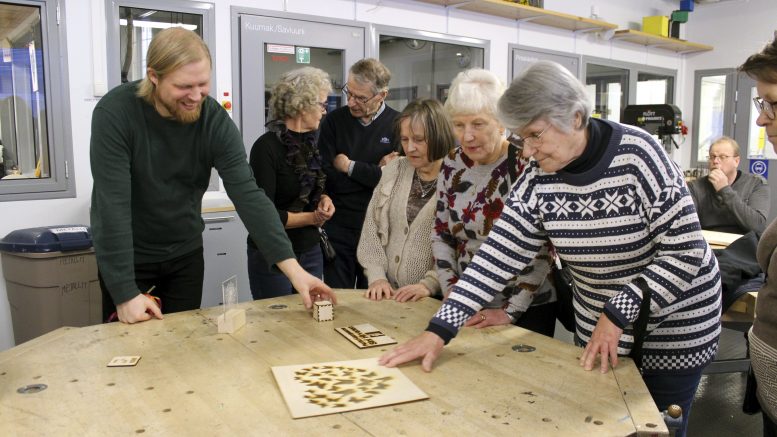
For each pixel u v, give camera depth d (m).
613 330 1.31
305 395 1.19
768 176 6.56
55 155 3.17
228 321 1.60
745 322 2.55
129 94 1.72
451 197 1.87
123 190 1.68
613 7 6.34
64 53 3.14
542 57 5.57
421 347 1.39
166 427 1.07
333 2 4.07
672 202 1.29
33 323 2.97
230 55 3.66
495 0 4.60
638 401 1.17
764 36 6.55
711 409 3.05
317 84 2.34
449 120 1.94
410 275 2.08
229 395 1.21
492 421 1.09
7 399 1.18
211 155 1.87
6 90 3.04
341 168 2.74
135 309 1.69
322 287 1.82
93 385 1.25
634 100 6.62
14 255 2.95
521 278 1.73
